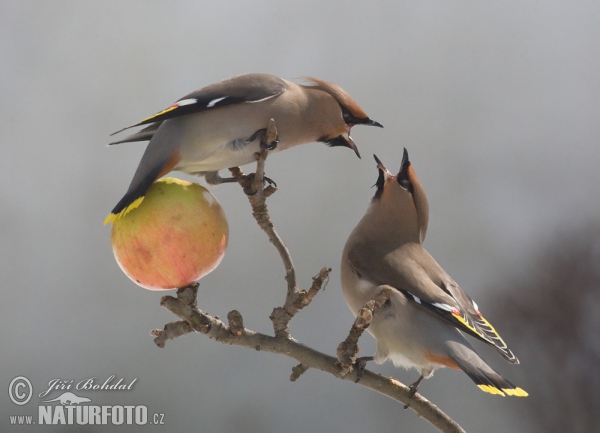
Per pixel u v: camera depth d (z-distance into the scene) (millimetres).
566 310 11234
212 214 4875
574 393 10703
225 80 6398
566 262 11656
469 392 11555
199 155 6094
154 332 4992
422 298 6750
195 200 4863
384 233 7281
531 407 10844
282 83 6516
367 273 6992
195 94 6160
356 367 5824
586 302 11188
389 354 6883
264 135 6262
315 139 6758
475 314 6992
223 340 4977
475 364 6449
